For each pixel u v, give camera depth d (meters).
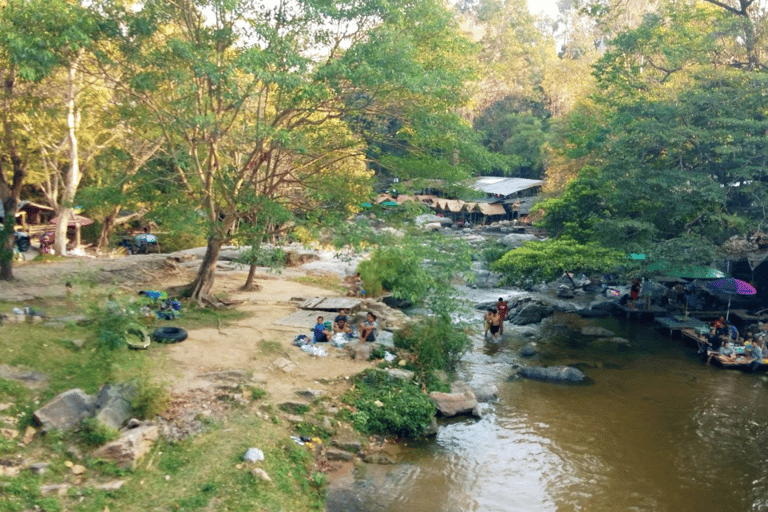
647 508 11.82
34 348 14.05
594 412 16.75
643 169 26.30
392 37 16.88
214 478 10.77
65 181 34.84
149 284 24.67
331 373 16.22
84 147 31.70
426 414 15.15
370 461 13.14
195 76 17.80
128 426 11.71
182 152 21.06
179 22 18.39
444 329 19.53
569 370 19.59
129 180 21.47
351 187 21.33
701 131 24.75
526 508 11.66
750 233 27.56
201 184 21.75
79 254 32.12
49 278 22.55
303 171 22.67
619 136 27.69
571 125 30.81
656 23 28.67
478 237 53.09
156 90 17.92
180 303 20.83
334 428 13.87
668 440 15.02
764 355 21.47
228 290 25.20
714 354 21.47
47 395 12.21
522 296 31.55
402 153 23.92
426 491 12.09
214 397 13.65
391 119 21.42
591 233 28.67
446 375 18.19
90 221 35.28
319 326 18.56
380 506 11.41
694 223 27.78
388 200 36.88
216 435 12.16
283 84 16.06
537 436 15.07
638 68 29.02
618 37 29.03
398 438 14.51
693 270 24.89
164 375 14.45
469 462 13.49
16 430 10.91
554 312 29.28
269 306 22.66
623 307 28.75
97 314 16.05
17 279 21.83
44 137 28.25
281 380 15.38
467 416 16.19
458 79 18.73
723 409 17.17
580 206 29.98
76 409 11.59
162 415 12.43
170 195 20.31
